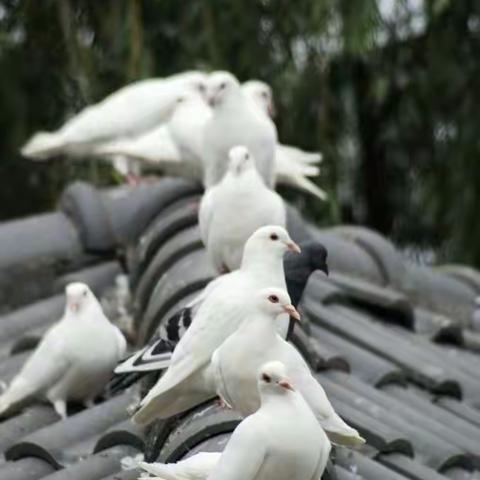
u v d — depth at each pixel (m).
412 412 10.55
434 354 12.21
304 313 11.54
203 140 11.98
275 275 9.04
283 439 7.30
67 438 9.79
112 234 12.91
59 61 18.19
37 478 9.51
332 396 10.38
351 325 11.98
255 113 11.86
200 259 11.04
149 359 9.03
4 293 12.58
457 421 10.79
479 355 12.82
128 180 14.06
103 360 10.36
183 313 9.12
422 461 9.95
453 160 19.12
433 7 17.89
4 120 18.64
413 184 19.83
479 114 19.06
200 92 13.56
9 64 18.36
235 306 8.71
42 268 12.73
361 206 20.08
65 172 18.28
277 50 18.00
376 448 9.78
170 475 7.55
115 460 9.36
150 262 12.00
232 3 17.86
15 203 18.77
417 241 20.03
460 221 19.02
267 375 7.39
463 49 19.08
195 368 8.63
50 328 11.70
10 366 11.26
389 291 12.95
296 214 13.27
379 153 19.83
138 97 14.24
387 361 11.55
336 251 13.74
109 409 10.12
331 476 8.55
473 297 14.24
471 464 10.11
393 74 19.12
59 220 13.19
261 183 10.16
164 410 8.83
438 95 19.22
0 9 17.97
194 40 17.86
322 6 17.44
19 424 10.26
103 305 12.25
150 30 17.94
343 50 17.50
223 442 8.40
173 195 13.02
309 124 18.31
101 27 17.73
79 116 14.80
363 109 19.58
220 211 10.05
